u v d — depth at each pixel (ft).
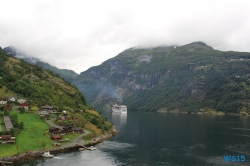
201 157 430.20
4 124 465.88
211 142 550.36
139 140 570.05
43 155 398.01
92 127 596.29
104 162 392.27
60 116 595.88
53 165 362.12
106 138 580.30
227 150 478.18
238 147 501.97
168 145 520.83
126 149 481.46
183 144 529.86
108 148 485.97
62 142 463.42
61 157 403.13
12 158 365.81
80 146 469.16
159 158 423.23
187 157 429.38
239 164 391.24
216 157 430.61
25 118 541.34
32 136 449.06
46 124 533.55
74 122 572.92
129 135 634.02
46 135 471.62
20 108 595.88
